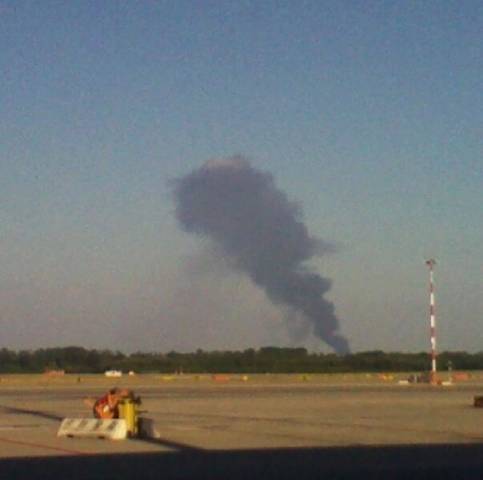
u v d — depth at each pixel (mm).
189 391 102938
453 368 189250
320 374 174875
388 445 43688
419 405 75250
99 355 187375
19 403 79438
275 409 70625
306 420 59562
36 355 185500
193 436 48781
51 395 94188
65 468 34969
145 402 79938
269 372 184500
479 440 46188
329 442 45375
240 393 97312
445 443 44625
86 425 48375
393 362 190625
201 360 188625
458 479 31406
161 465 35875
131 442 45750
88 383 129250
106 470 34312
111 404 48844
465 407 72562
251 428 53625
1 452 41125
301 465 35625
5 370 180375
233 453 40406
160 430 52375
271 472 33500
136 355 188625
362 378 154500
